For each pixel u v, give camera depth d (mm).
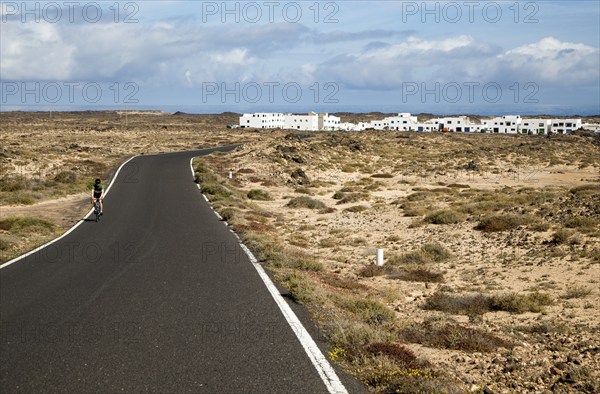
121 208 33281
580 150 100625
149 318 10219
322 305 11492
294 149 79000
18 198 36719
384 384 7023
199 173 53781
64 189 43656
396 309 13445
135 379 7125
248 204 39281
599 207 28531
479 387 7453
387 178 66250
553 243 22234
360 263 20297
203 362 7801
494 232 26453
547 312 13039
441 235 26797
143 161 71250
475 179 64125
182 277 14344
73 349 8359
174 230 24328
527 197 38031
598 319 12125
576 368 7984
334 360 8000
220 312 10719
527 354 9227
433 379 7168
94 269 15461
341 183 60375
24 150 76062
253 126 195750
